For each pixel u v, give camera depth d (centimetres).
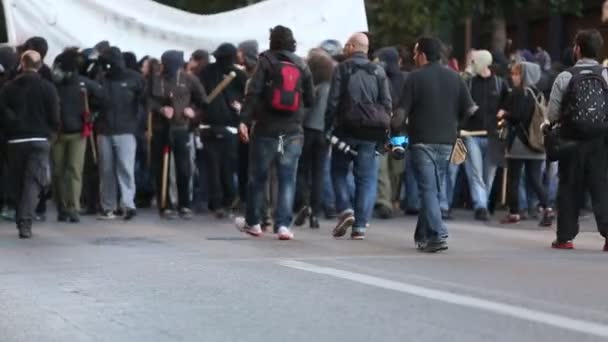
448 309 1748
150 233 2858
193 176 3528
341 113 2638
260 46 3678
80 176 3189
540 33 6091
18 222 2747
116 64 3186
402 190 3575
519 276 2095
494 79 3353
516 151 3188
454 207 3772
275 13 3688
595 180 2480
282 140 2634
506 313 1714
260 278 2055
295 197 3172
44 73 3159
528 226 3172
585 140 2462
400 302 1811
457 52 6100
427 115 2436
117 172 3225
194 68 3388
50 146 2858
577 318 1680
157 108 3206
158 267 2198
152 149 3281
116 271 2150
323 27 3681
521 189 3425
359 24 3703
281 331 1592
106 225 3084
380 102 2641
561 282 2025
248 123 2647
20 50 3241
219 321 1667
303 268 2180
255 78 2608
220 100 3238
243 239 2700
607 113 2455
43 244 2612
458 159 2494
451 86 2452
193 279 2045
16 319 1702
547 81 3234
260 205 2723
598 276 2100
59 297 1873
